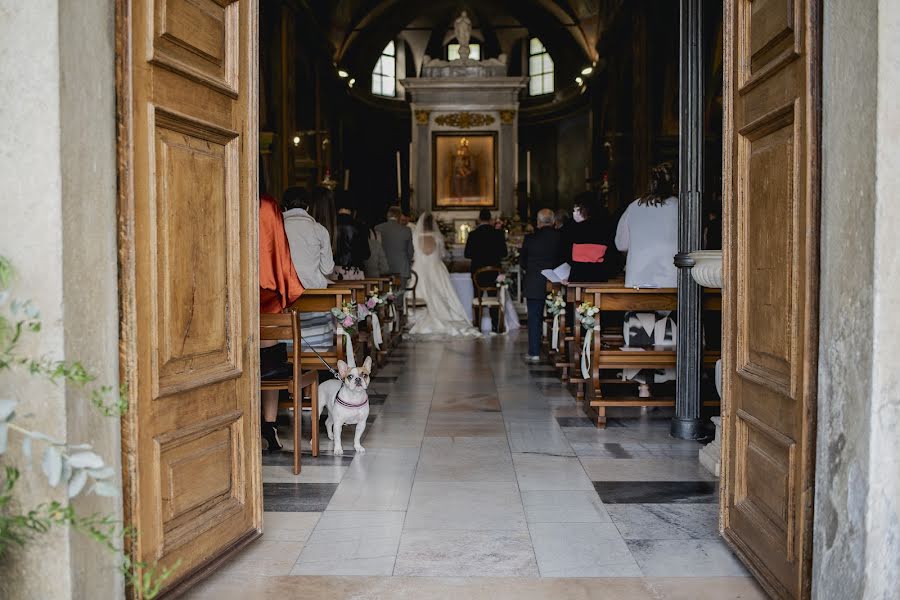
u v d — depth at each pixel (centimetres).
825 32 248
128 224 255
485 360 981
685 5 528
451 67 2200
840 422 241
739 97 325
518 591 300
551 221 967
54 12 221
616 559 332
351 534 362
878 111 219
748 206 320
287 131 1730
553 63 2675
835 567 244
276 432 564
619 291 595
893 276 221
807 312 258
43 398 224
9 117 223
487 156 2189
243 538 333
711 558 333
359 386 505
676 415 564
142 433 265
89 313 238
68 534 226
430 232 1301
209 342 307
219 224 313
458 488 436
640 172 1648
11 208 224
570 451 519
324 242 627
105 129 247
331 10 2188
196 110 294
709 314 659
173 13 276
